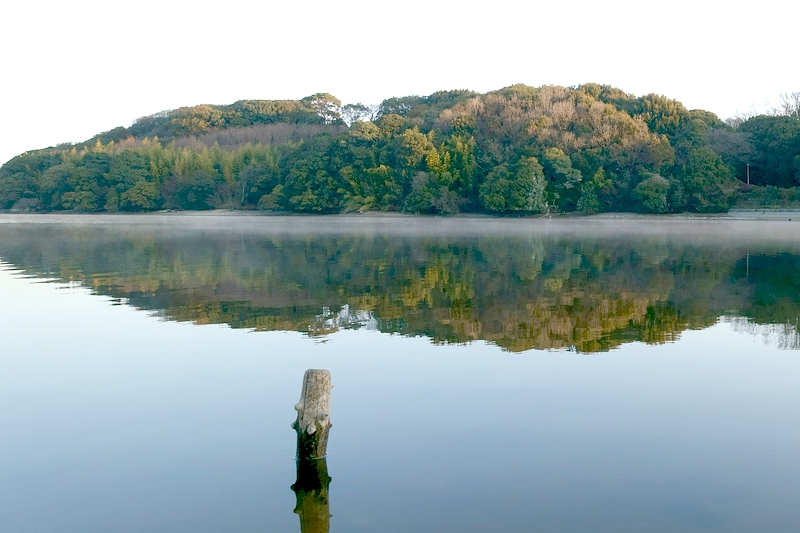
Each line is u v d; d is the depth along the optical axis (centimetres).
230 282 2498
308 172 9931
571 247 4041
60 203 11925
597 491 812
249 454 926
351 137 9781
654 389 1162
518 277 2605
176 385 1215
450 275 2686
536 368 1291
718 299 2059
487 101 9912
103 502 803
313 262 3231
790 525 736
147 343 1524
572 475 852
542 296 2133
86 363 1360
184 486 838
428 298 2108
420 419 1032
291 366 1327
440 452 917
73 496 818
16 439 977
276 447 948
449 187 9050
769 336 1550
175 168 11331
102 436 987
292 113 15375
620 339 1527
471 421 1023
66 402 1130
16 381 1243
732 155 8138
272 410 1088
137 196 11112
